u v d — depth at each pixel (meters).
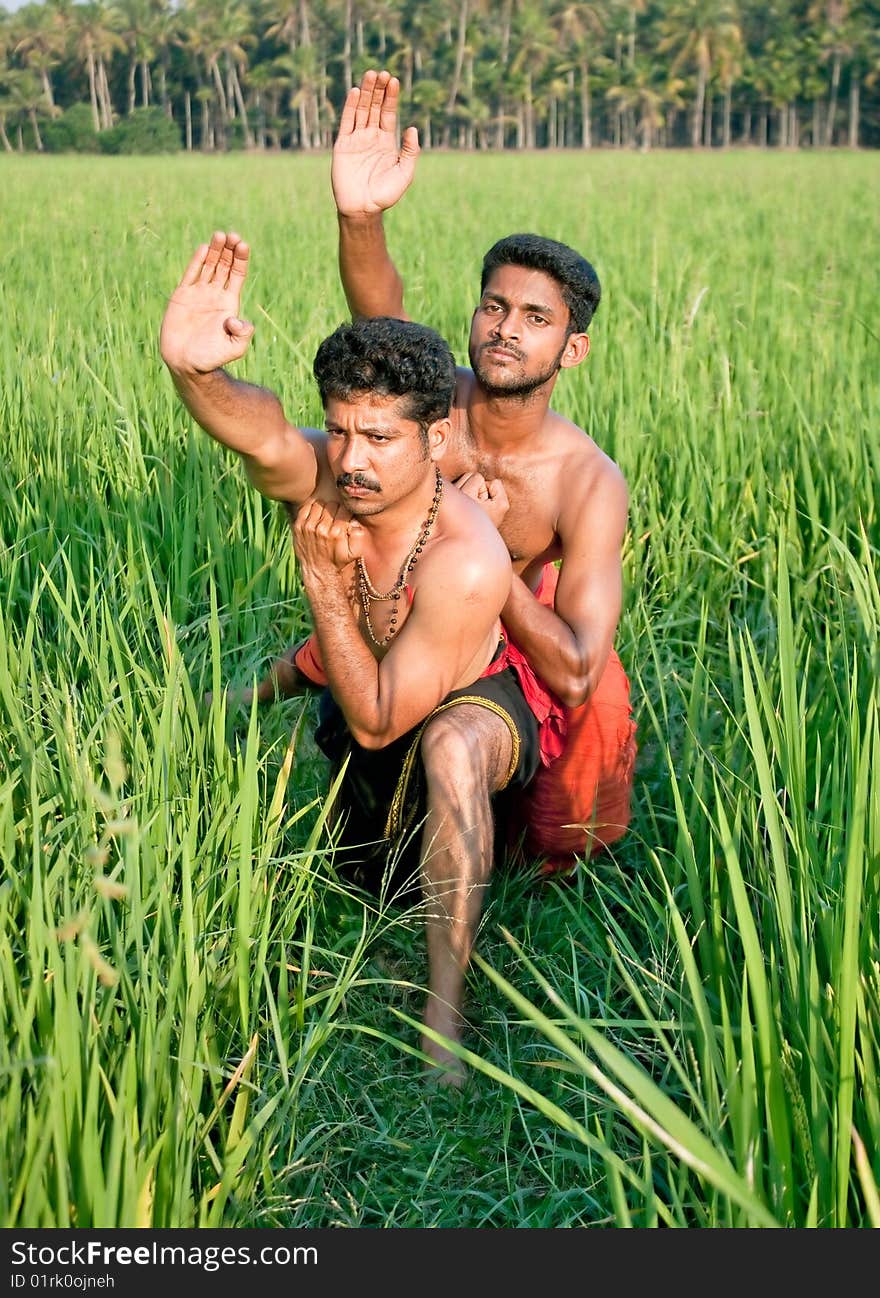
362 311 4.02
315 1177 2.77
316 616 3.17
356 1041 3.14
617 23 107.62
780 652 3.16
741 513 6.09
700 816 3.59
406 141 3.71
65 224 17.91
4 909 2.67
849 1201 2.60
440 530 3.24
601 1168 2.82
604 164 47.16
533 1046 3.14
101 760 3.32
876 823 2.94
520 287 3.46
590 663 3.52
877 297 11.97
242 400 2.97
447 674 3.27
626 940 3.18
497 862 3.89
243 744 4.01
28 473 5.68
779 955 3.07
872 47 94.44
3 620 4.00
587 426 6.73
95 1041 2.39
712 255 14.41
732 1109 2.43
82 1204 2.21
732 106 103.81
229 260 2.83
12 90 91.31
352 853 3.67
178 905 3.03
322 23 103.88
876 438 6.29
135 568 4.57
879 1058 2.59
